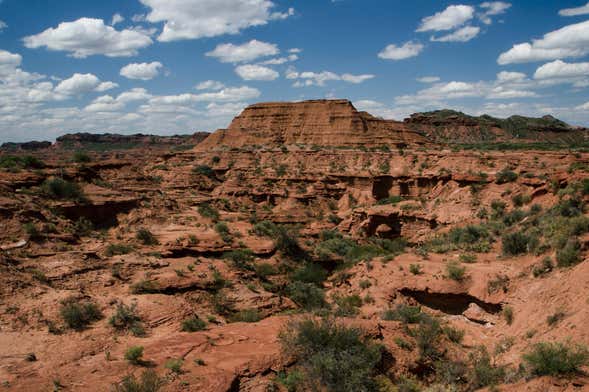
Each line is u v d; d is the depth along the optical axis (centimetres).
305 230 6166
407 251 4362
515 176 6378
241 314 2939
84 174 5759
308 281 3944
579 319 1903
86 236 4178
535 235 3409
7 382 1695
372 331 2027
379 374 1798
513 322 2433
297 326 2019
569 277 2325
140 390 1566
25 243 3416
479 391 1697
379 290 3209
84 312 2492
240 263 3741
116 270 3303
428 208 6662
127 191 5872
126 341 2267
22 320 2389
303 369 1750
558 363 1505
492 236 4366
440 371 1938
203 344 1988
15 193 4294
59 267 3158
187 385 1617
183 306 2816
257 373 1752
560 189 4700
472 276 3048
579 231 2883
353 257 4775
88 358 1997
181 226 4859
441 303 3064
